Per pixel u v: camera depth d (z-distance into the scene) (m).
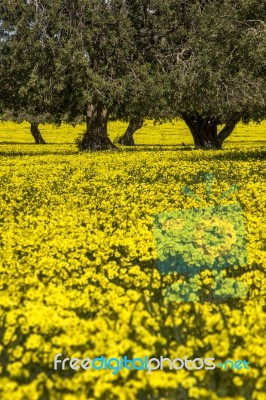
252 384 11.05
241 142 109.44
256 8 52.44
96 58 70.56
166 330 13.20
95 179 44.53
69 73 68.69
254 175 44.50
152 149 85.38
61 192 38.06
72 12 68.75
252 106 62.97
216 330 12.98
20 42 66.69
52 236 22.80
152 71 72.00
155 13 73.31
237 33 52.75
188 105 71.06
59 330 13.01
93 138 78.44
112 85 67.94
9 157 66.56
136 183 40.94
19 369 11.10
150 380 10.27
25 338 13.06
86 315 14.20
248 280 16.52
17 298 14.70
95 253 20.61
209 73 59.06
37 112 76.44
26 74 68.56
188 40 68.19
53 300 14.06
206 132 85.31
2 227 25.80
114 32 69.00
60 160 61.53
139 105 70.06
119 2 70.50
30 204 33.09
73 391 10.56
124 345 11.36
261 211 29.73
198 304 14.09
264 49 49.62
